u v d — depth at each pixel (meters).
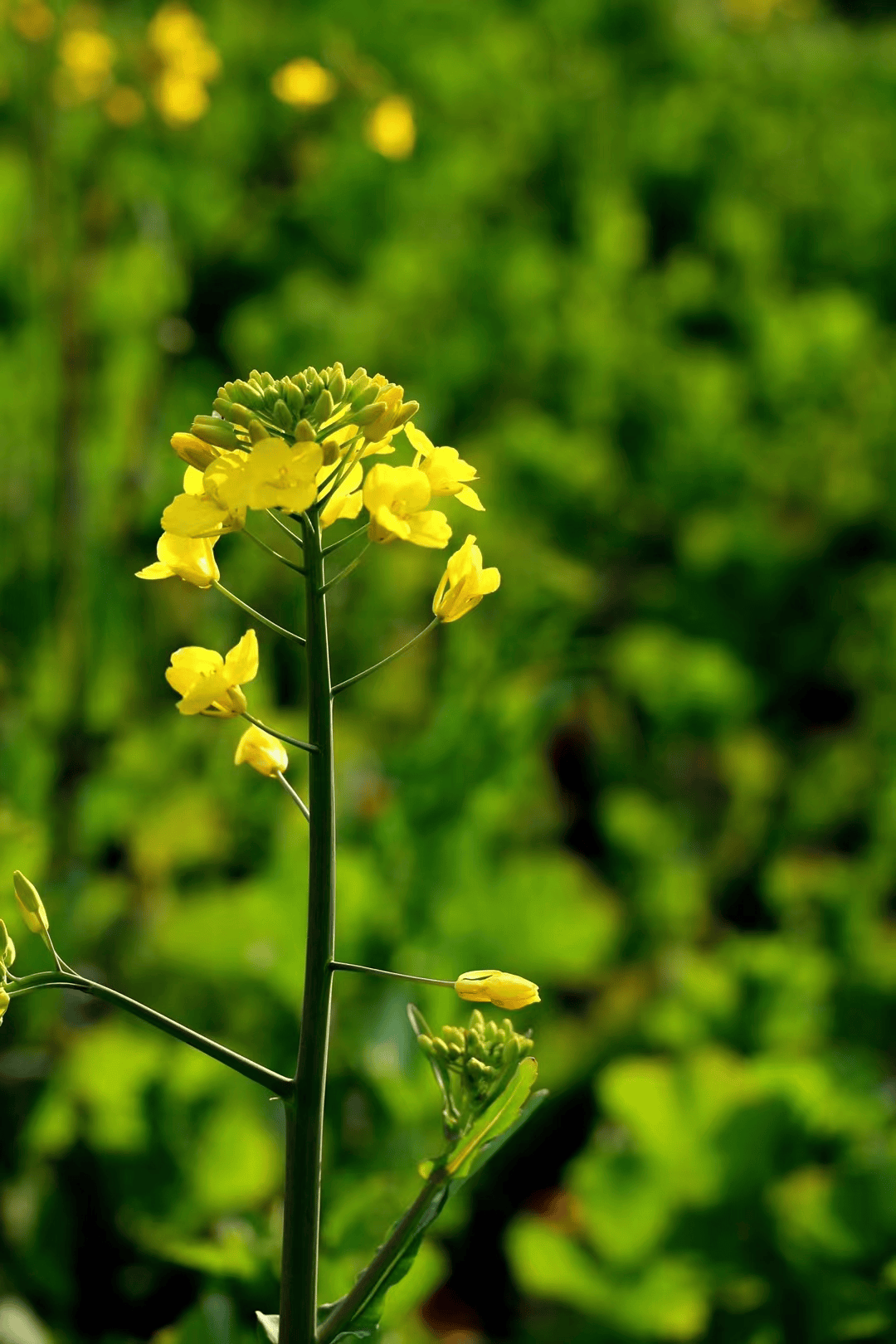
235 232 2.31
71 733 1.39
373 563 1.55
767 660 2.04
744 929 1.69
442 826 1.26
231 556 1.50
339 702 1.58
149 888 1.36
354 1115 1.09
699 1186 1.07
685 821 1.65
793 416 2.48
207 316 2.29
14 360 1.61
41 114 1.49
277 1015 1.20
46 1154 1.09
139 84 1.58
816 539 2.10
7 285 1.82
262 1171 1.07
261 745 0.89
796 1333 1.06
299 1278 0.88
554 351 2.34
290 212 2.39
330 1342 0.89
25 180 1.80
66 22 1.48
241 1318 1.01
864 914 1.47
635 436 2.32
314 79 1.69
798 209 3.23
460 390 2.20
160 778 1.37
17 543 1.48
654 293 2.78
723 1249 1.07
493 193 2.81
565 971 1.29
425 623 1.68
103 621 1.40
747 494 2.24
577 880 1.30
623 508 2.21
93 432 1.58
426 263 2.29
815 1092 1.10
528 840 1.59
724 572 2.04
